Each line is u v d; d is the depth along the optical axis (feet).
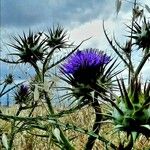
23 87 1.50
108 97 1.04
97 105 1.20
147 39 1.33
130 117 1.02
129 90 1.07
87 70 1.22
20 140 1.68
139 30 1.36
